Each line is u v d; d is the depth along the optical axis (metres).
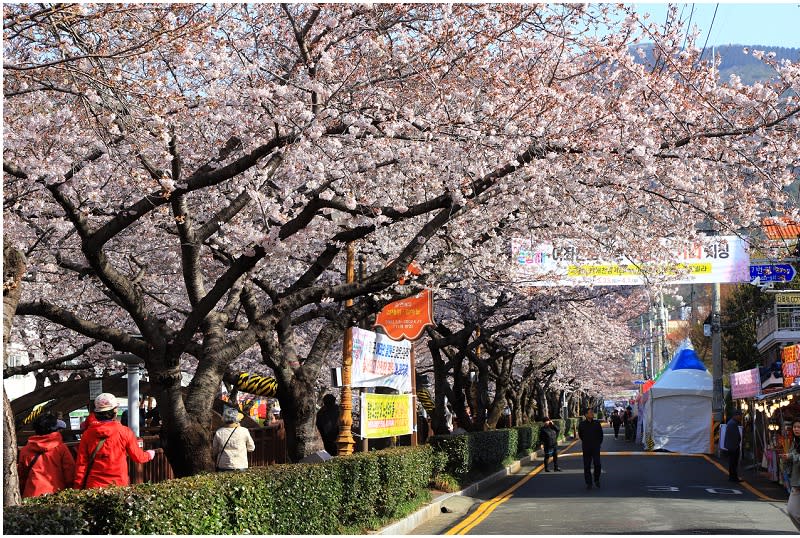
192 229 11.49
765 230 15.59
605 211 15.61
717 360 39.84
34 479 9.62
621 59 12.37
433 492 20.17
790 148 12.13
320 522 11.69
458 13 12.30
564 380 60.72
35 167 10.52
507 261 20.23
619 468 31.72
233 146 12.53
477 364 31.73
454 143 11.86
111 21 10.20
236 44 12.39
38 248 14.94
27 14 9.55
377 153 12.38
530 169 12.32
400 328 17.41
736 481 25.03
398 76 12.59
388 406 18.25
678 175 13.45
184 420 11.24
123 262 17.41
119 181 12.48
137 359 13.66
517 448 35.19
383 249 16.30
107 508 7.43
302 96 11.85
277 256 12.77
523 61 13.01
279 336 15.23
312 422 14.50
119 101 9.80
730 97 12.20
